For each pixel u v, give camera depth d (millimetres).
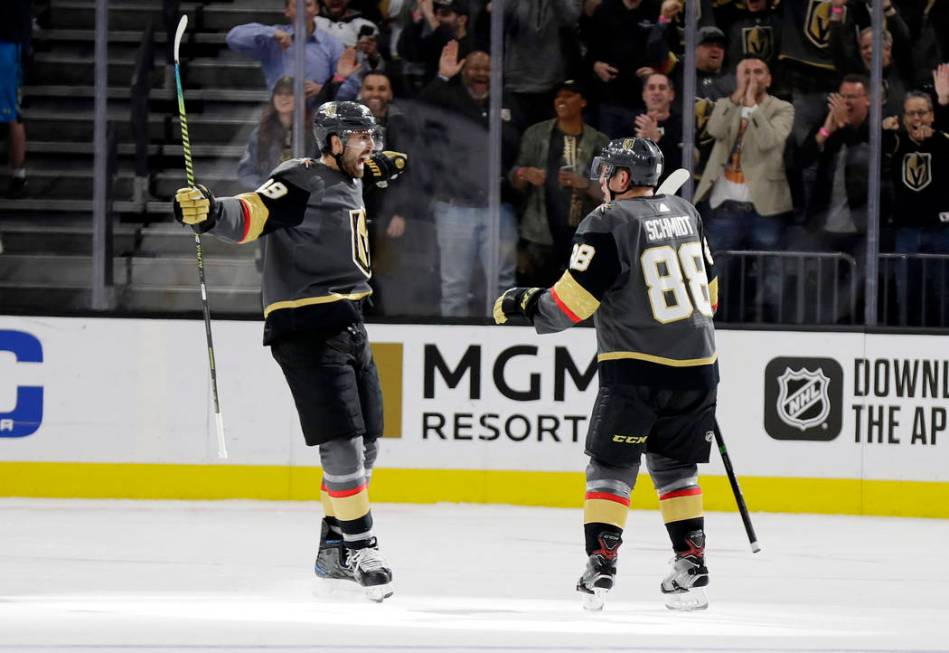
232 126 29297
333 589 17219
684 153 28266
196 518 24047
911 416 26406
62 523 23203
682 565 16438
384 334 26438
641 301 15742
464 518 24859
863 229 28359
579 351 26422
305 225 16578
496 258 28016
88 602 16250
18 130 29375
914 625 15844
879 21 27906
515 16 27984
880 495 26406
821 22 28234
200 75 29375
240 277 28531
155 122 29344
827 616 16391
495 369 26453
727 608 16766
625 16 28016
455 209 27984
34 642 13766
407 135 28047
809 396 26438
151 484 26266
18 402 26125
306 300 16672
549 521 24750
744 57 28344
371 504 26328
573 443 26438
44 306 28672
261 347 26281
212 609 15859
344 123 16734
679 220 16141
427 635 14383
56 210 29141
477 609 16219
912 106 28375
